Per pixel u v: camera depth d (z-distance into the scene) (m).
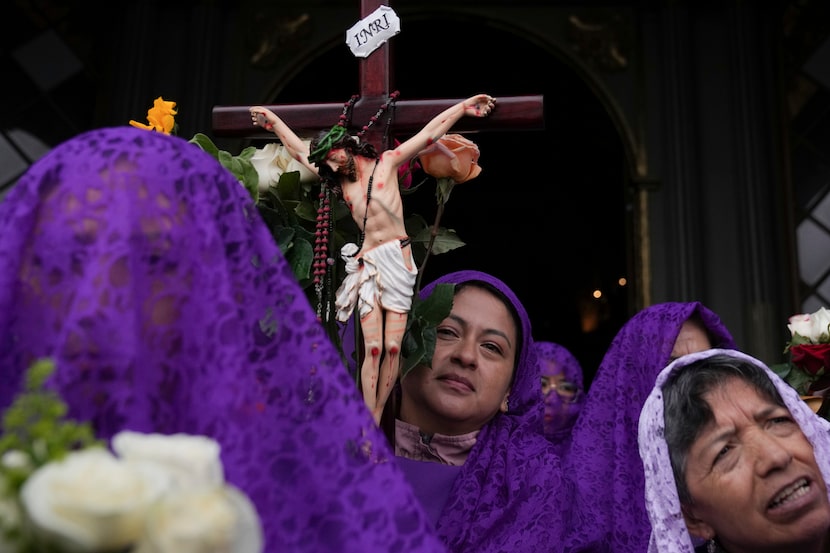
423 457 2.00
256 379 1.09
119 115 7.14
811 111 7.23
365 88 1.72
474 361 1.93
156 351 1.05
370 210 1.55
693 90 7.36
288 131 1.68
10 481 0.72
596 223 12.77
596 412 2.47
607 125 11.38
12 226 1.06
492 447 2.02
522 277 13.02
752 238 6.98
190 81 7.27
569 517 2.01
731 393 1.53
